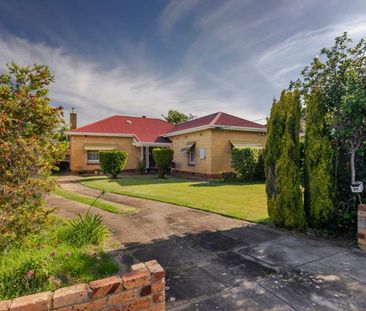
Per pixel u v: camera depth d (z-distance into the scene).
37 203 4.10
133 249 4.57
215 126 17.50
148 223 6.26
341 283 3.31
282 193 5.70
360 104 4.58
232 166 17.42
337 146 5.42
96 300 1.95
